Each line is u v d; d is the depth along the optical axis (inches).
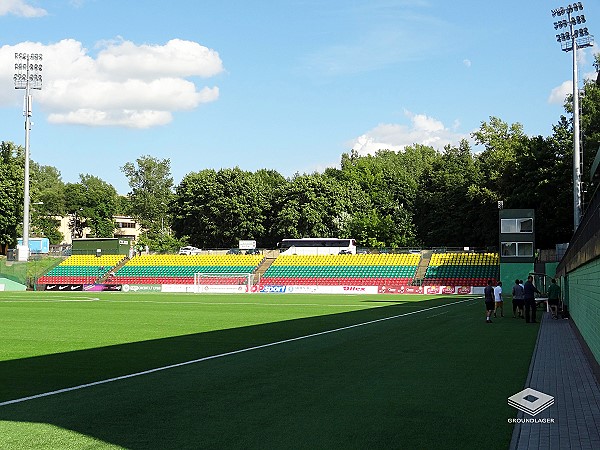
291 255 3255.4
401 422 409.1
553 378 580.1
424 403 468.8
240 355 758.5
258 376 595.8
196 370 636.7
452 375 597.3
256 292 2925.7
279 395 500.7
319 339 941.8
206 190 4042.8
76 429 393.4
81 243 3506.4
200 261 3316.9
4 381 578.2
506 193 2933.1
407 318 1352.1
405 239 3759.8
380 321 1275.8
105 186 5565.9
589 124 2625.5
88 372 630.5
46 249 3678.6
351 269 3061.0
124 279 3225.9
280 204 4005.9
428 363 678.5
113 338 973.2
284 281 3046.3
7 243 3722.9
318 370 631.2
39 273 3223.4
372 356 738.8
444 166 4003.4
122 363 694.5
